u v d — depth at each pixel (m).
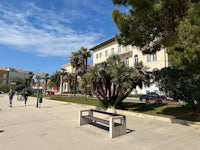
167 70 10.44
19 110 14.70
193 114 9.34
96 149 5.34
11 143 5.89
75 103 18.66
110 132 6.48
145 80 12.80
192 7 6.42
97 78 13.45
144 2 7.34
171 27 8.24
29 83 66.00
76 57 38.16
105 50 45.78
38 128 8.01
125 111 11.75
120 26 9.02
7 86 81.75
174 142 5.75
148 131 7.18
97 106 15.21
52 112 13.32
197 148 5.17
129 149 5.30
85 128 7.95
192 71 6.90
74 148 5.43
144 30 8.70
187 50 6.00
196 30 5.80
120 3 8.57
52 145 5.71
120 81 12.31
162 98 21.59
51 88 74.75
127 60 39.81
